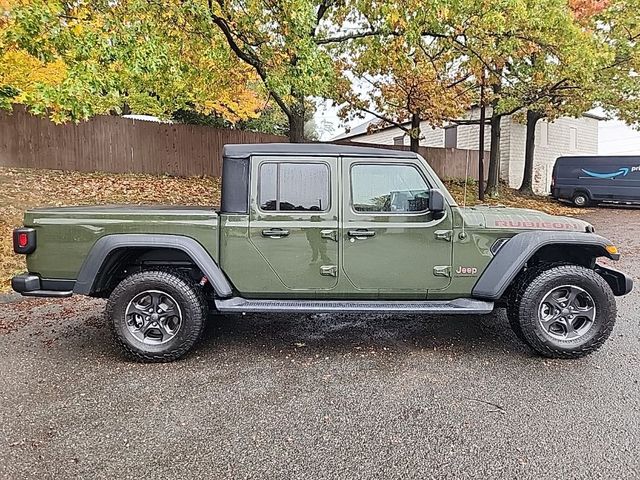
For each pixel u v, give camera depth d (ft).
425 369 11.02
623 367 11.12
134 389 9.93
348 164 11.71
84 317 14.89
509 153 66.49
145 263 12.48
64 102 17.06
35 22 15.89
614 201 54.65
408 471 7.07
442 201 11.13
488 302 11.85
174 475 6.94
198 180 42.91
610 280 12.67
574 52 34.91
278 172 11.66
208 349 12.35
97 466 7.16
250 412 8.93
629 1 43.21
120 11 19.19
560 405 9.19
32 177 33.88
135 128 40.98
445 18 27.27
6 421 8.52
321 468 7.14
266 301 11.89
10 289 16.98
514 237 11.81
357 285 11.82
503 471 7.06
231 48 27.27
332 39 31.99
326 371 10.91
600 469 7.09
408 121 61.57
